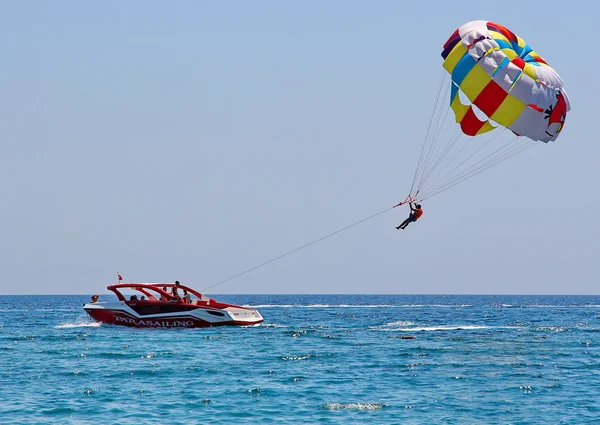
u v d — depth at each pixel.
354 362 54.41
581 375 48.75
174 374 48.22
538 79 59.03
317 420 35.06
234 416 35.81
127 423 34.38
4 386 43.75
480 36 59.62
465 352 61.56
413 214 58.66
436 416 36.09
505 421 35.22
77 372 49.06
